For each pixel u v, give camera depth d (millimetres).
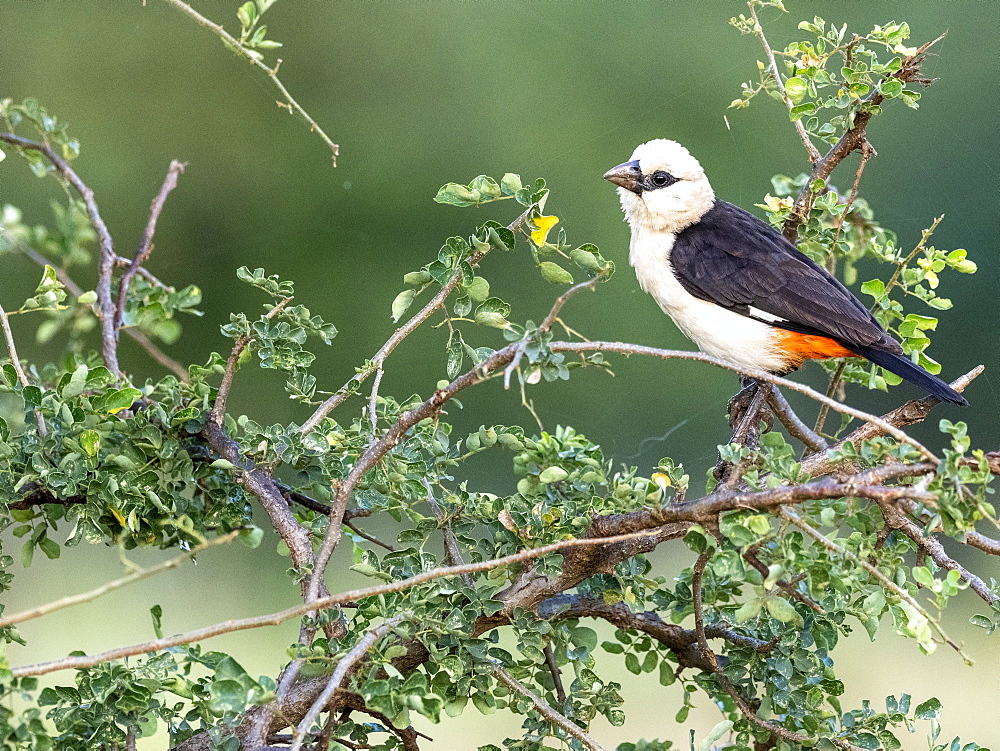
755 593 5477
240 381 23812
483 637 6066
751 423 8047
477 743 13734
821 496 5230
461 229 28094
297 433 6613
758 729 6371
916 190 24328
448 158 28234
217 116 27859
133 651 4988
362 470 6051
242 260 27703
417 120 28219
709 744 6004
